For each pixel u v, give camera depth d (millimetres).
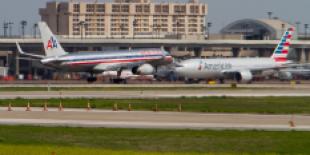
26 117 175500
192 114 184500
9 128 150625
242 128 151125
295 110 196375
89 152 116812
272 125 157250
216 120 168375
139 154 115875
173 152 120375
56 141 132875
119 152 117500
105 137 137625
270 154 118500
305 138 135625
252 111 193000
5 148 120500
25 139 135125
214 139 134875
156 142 131750
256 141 132375
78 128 150750
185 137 137500
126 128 151125
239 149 124500
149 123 161500
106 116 178250
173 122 163750
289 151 122188
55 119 170625
